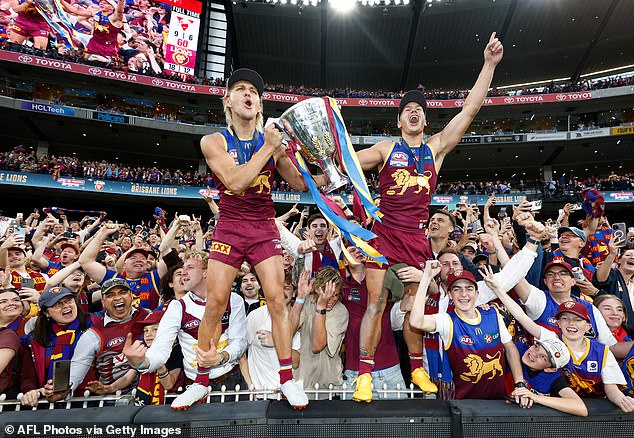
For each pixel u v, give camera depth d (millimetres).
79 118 24984
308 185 2553
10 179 22250
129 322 3855
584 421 2523
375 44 33188
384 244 2986
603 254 6512
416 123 3121
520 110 30344
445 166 34219
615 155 30672
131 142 28984
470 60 34344
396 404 2604
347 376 3709
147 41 27938
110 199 26188
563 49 31781
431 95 31688
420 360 3234
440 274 3918
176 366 3789
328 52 34250
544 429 2484
